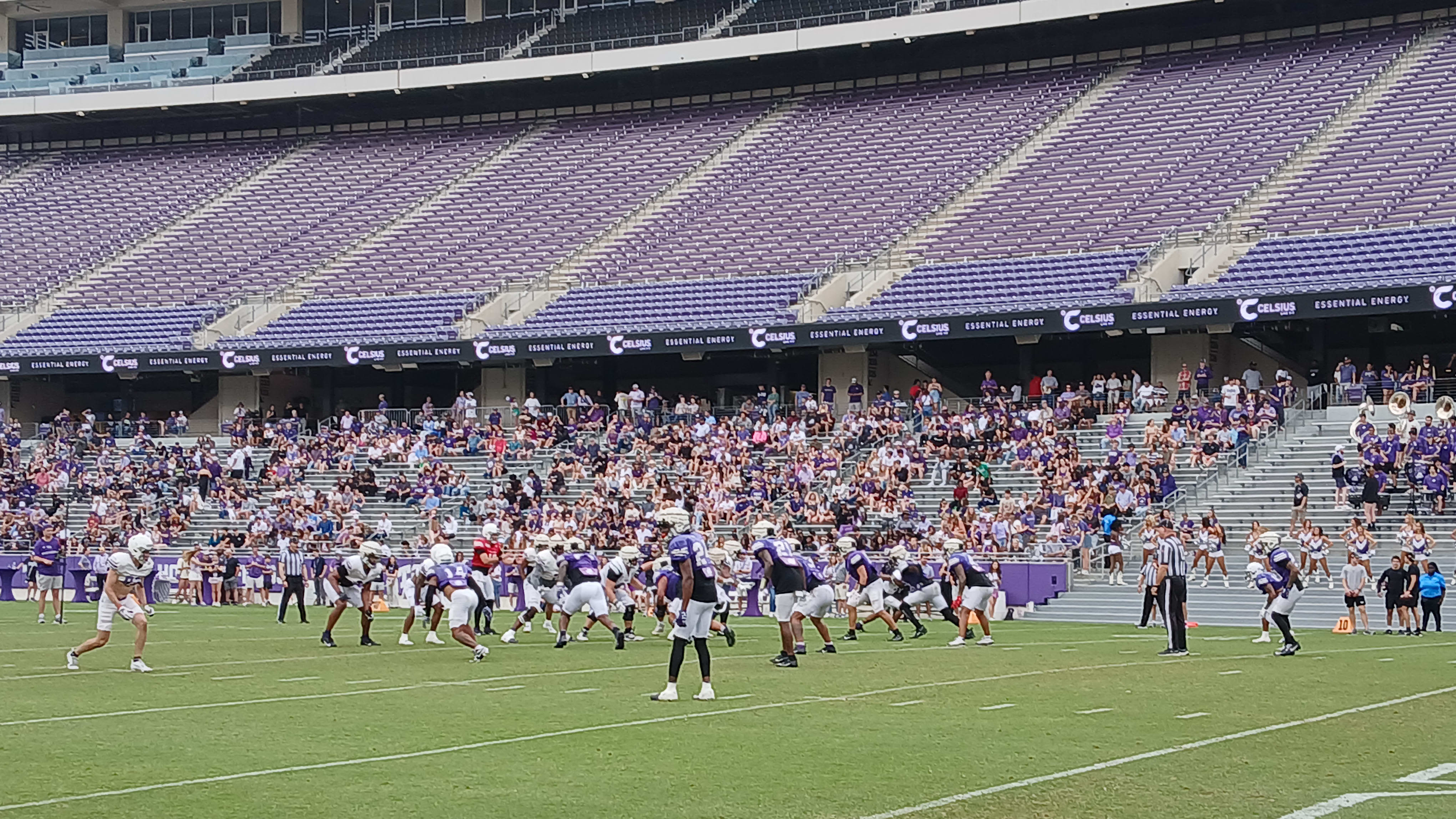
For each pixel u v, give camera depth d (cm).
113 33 6347
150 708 1419
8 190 5859
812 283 4281
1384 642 2236
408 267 4934
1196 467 3316
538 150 5528
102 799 966
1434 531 2944
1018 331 3791
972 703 1450
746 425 4003
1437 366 3834
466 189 5359
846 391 4219
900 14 5166
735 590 3025
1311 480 3206
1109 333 4006
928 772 1066
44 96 5803
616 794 984
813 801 962
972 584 2203
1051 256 4166
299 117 5919
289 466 4206
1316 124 4375
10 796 978
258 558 3400
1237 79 4756
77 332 4869
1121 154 4569
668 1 5794
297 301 4884
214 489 4153
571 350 4222
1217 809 935
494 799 967
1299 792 991
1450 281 3316
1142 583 2861
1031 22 4772
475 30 5925
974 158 4775
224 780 1031
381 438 4259
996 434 3625
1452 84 4366
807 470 3594
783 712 1389
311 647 2156
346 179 5588
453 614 1938
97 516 4044
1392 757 1127
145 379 5056
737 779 1036
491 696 1516
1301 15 4844
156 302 5000
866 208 4672
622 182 5188
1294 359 3831
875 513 3338
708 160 5188
